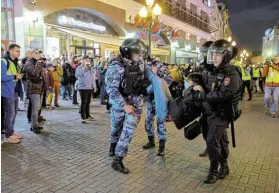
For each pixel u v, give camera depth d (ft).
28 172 13.35
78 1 46.68
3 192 11.28
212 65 12.00
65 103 35.12
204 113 12.58
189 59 96.22
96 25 54.70
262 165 14.60
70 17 47.32
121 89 13.21
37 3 38.93
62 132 20.79
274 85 29.25
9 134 17.88
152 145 17.44
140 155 16.02
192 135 12.96
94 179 12.68
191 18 109.60
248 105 38.37
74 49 47.06
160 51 68.49
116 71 12.96
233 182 12.48
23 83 29.48
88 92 24.02
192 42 95.81
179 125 13.25
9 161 14.71
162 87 15.46
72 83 37.24
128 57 13.04
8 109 17.48
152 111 16.87
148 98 16.57
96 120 25.25
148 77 15.26
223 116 11.82
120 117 14.71
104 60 35.12
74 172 13.44
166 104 15.43
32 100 20.11
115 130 15.20
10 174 13.08
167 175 13.21
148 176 13.08
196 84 12.37
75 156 15.69
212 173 12.39
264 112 31.91
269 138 20.08
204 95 11.87
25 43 37.65
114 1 56.80
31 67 19.66
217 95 11.25
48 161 14.84
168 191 11.57
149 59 15.94
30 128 21.36
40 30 39.73
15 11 36.37
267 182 12.50
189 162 14.98
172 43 81.35
